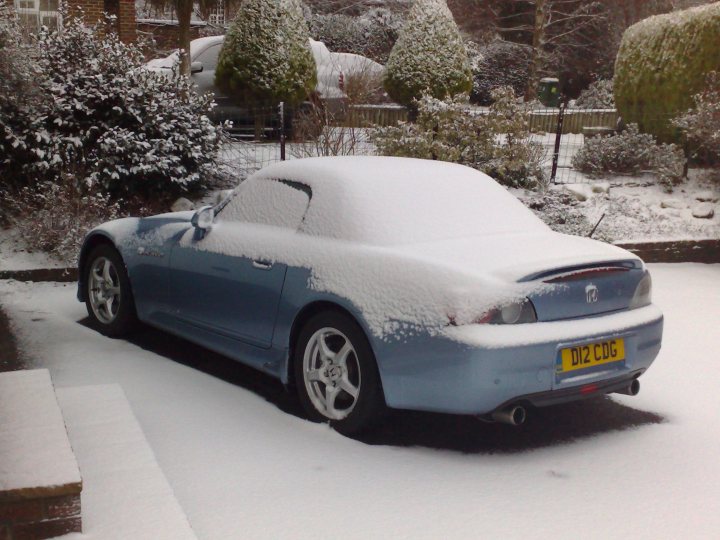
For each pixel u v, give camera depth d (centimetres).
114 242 641
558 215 1093
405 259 441
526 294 419
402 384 426
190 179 1024
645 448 457
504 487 399
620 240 1059
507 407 418
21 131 967
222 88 1496
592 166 1277
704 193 1200
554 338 418
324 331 466
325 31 2822
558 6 2966
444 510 371
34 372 400
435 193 521
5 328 671
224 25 2577
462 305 409
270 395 527
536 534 352
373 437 459
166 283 595
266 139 1391
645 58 1346
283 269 491
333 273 462
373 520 359
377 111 1593
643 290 481
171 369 573
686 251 1074
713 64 1248
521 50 2914
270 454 428
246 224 548
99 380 542
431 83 1664
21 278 839
